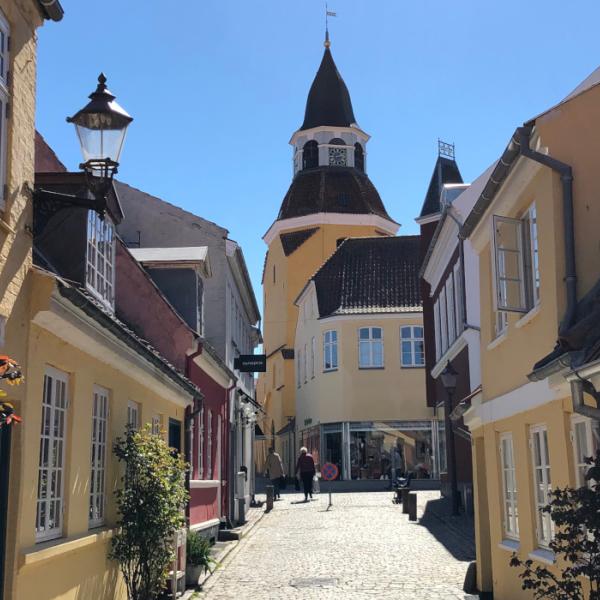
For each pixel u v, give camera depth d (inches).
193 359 645.9
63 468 322.0
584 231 323.9
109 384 381.7
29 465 275.9
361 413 1674.5
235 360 966.4
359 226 2176.4
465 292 875.4
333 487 1573.6
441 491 1228.5
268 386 2342.5
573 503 231.8
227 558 645.9
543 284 343.3
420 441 1663.4
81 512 337.7
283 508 1116.5
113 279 417.7
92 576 353.1
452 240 952.9
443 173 1247.5
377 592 486.0
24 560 267.6
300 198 2222.0
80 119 287.4
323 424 1708.9
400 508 1054.4
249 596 480.4
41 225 302.5
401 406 1672.0
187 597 470.3
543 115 331.9
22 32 279.1
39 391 286.4
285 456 2105.1
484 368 466.3
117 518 394.9
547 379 324.2
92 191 291.0
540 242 346.3
